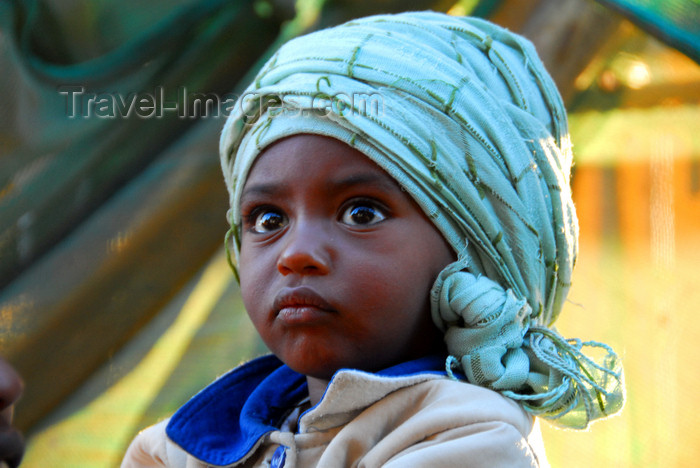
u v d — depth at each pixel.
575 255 2.02
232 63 3.43
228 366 3.97
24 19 3.23
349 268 1.66
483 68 1.92
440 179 1.74
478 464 1.48
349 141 1.71
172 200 3.33
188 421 1.93
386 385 1.63
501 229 1.81
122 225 3.32
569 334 4.62
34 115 3.26
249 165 1.85
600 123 4.67
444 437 1.54
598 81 4.54
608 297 4.65
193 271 3.52
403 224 1.71
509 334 1.71
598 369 1.75
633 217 4.79
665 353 4.49
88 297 3.33
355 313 1.66
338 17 3.48
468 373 1.70
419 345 1.77
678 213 4.74
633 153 4.89
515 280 1.83
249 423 1.87
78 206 3.34
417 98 1.78
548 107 2.03
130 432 3.90
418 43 1.88
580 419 1.77
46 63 3.26
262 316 1.74
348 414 1.70
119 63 3.26
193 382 3.97
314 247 1.66
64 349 3.37
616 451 4.35
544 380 1.72
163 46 3.30
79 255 3.30
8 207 3.30
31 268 3.32
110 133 3.33
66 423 3.93
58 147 3.30
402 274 1.69
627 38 4.11
